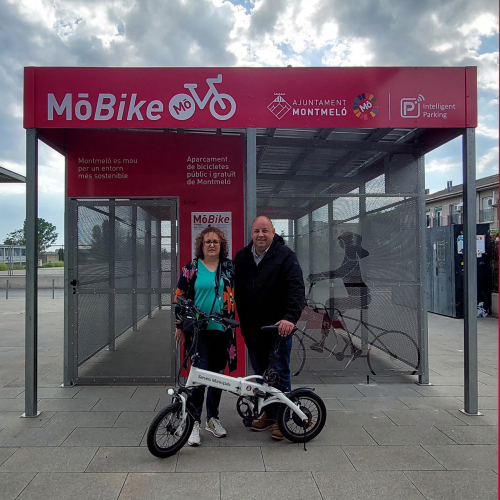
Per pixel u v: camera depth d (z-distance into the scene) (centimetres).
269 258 366
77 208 532
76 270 528
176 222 533
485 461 333
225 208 534
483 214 2694
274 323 370
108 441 365
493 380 555
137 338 528
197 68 423
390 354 551
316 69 427
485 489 294
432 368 610
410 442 365
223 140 534
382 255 552
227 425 401
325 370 554
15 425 399
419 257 548
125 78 420
